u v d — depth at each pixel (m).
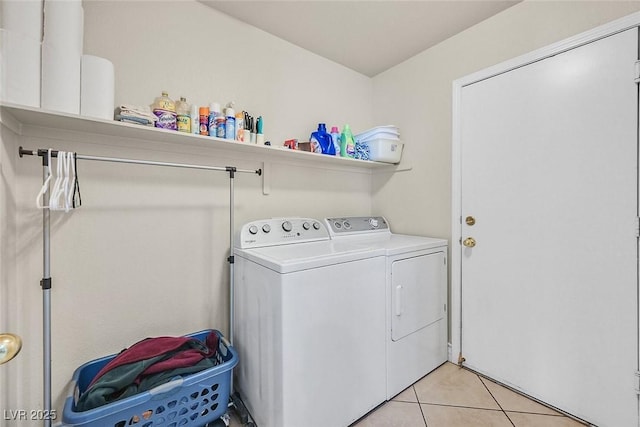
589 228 1.39
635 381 1.27
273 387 1.24
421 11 1.72
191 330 1.65
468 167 1.87
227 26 1.76
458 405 1.54
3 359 0.75
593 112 1.37
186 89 1.60
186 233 1.63
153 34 1.50
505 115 1.69
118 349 1.44
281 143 2.00
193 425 1.23
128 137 1.43
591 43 1.38
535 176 1.57
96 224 1.37
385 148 2.17
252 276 1.43
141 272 1.50
